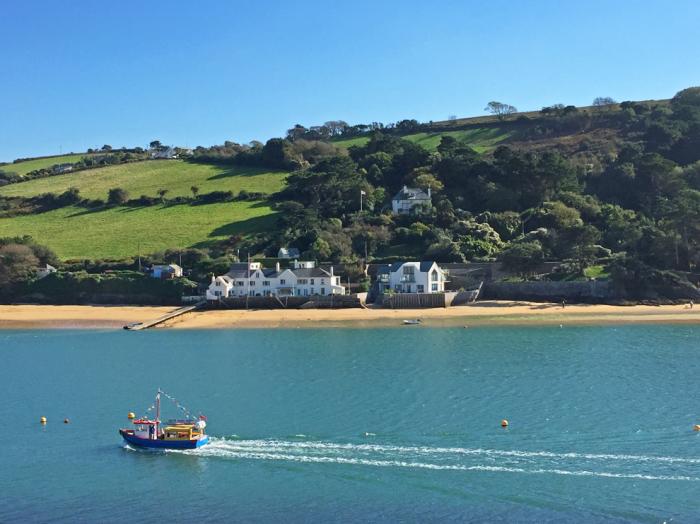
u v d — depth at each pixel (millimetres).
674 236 161875
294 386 85938
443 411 73688
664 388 81125
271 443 65438
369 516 50719
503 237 189000
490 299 161750
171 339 126312
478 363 96688
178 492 55688
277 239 193250
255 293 163875
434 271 161125
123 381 91875
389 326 134500
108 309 164125
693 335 116938
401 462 60375
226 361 103188
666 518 49375
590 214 194375
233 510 52344
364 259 180250
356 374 91562
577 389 81438
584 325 130125
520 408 74188
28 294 177750
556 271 165375
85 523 50844
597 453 61219
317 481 57000
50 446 66812
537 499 52656
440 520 49812
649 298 152875
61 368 101125
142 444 65625
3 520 51531
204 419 70125
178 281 172250
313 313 150750
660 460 59438
